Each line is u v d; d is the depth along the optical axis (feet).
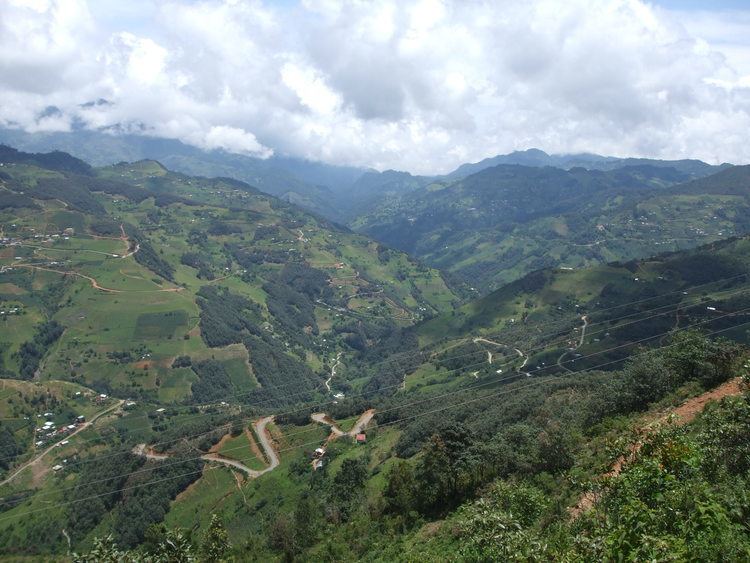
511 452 152.15
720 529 47.34
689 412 126.52
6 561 292.81
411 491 175.11
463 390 403.34
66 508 336.29
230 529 265.75
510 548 64.64
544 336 522.47
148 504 308.81
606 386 182.50
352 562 147.95
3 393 490.49
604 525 56.08
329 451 320.09
